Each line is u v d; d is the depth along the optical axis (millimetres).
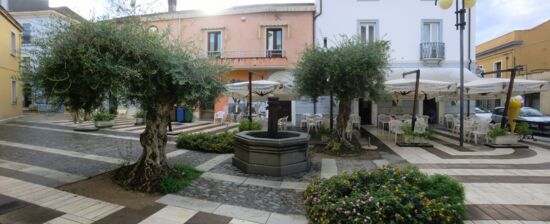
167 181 4590
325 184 4031
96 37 3857
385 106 15586
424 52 14766
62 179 4945
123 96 4152
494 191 4590
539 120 12023
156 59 4184
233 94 12344
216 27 16438
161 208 3859
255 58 15633
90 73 3832
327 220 3207
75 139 9320
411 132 8984
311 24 15617
